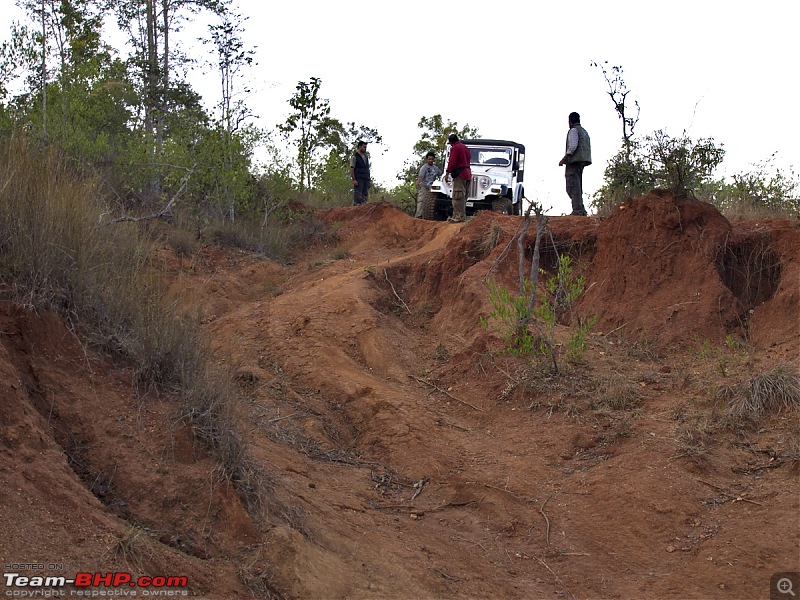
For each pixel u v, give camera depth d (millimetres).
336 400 7672
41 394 4789
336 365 8289
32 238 5375
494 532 5621
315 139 19812
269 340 8891
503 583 5023
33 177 5840
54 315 5168
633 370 7652
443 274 10297
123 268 6098
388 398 7488
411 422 7074
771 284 8500
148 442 4785
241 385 7570
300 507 5129
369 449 6902
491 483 6129
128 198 11805
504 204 15945
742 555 5074
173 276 10359
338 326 9055
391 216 13961
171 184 12922
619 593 4938
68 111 13406
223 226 12844
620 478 5988
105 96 15242
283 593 4184
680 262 8797
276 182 14727
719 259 8680
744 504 5586
